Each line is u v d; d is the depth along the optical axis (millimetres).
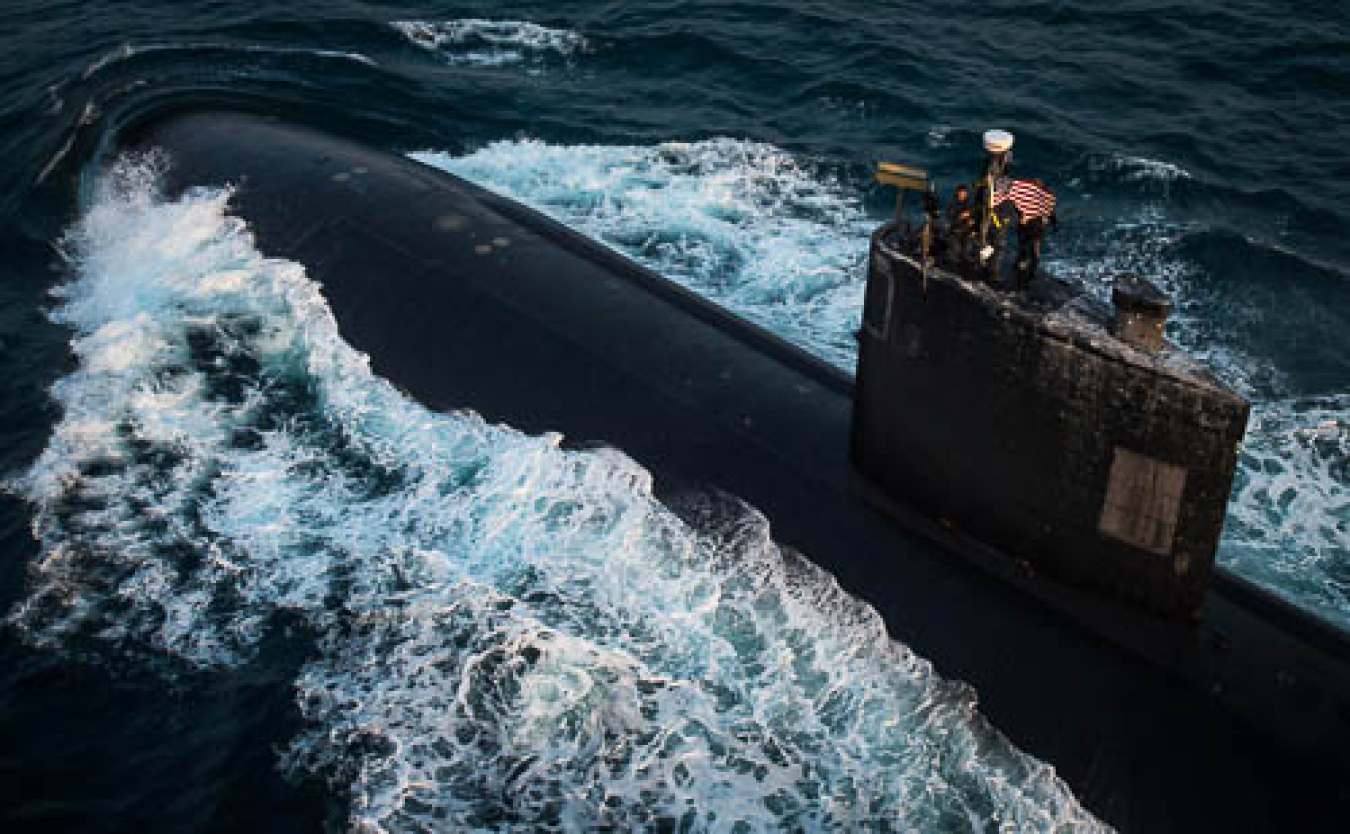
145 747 13789
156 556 16062
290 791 13133
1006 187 11719
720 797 12523
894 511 14602
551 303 19188
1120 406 11406
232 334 20234
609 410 17188
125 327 20391
